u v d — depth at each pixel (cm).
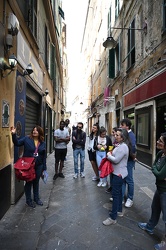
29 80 564
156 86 680
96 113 2241
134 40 941
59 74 1958
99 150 551
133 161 414
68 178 624
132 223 343
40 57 777
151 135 738
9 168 386
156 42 696
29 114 640
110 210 391
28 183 398
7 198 379
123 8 1119
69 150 1384
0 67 321
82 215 370
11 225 328
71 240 291
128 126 421
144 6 808
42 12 839
